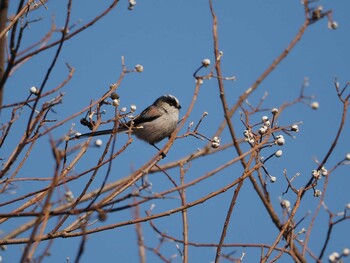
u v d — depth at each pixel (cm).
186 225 1038
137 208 1010
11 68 941
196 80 995
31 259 760
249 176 1037
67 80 1018
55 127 1020
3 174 969
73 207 1039
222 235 1027
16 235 1179
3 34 959
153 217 1012
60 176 1041
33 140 1007
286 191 1038
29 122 966
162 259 960
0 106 982
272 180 1059
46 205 764
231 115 962
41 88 955
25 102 1009
